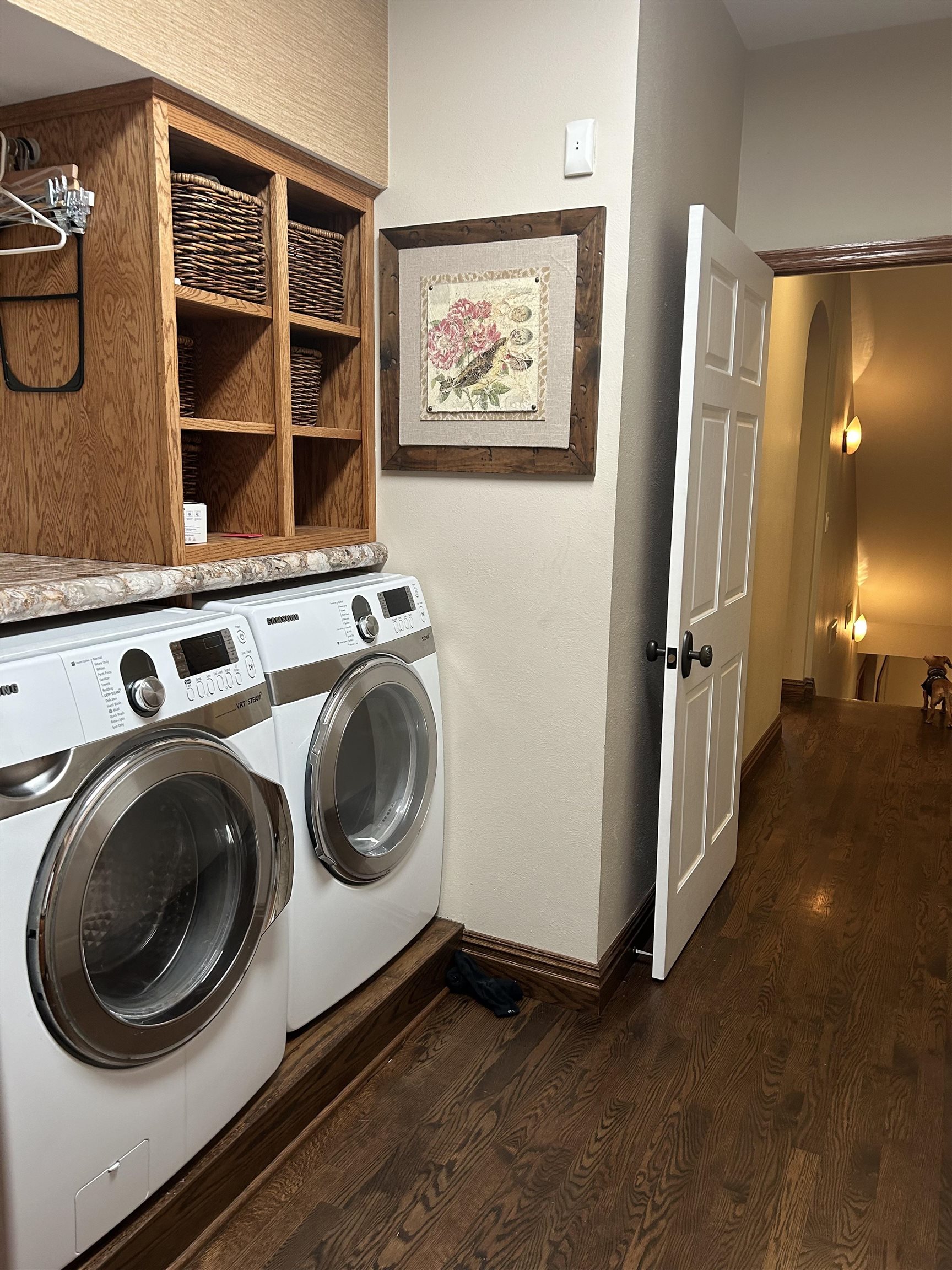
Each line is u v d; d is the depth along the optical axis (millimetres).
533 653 2383
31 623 1691
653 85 2160
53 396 1921
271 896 1760
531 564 2348
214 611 1878
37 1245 1354
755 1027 2375
